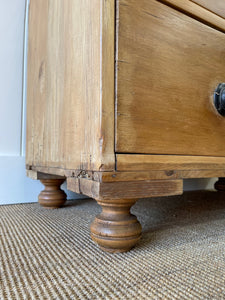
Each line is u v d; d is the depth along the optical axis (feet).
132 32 1.42
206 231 2.04
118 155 1.35
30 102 2.83
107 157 1.31
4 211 2.62
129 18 1.41
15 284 1.15
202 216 2.57
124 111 1.38
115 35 1.36
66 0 1.83
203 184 4.81
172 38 1.58
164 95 1.53
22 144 3.19
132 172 1.38
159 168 1.49
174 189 1.54
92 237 1.55
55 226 2.08
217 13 1.81
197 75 1.70
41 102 2.39
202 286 1.16
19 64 3.20
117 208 1.51
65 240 1.75
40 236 1.83
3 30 3.11
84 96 1.49
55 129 1.99
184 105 1.63
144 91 1.45
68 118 1.73
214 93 1.80
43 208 2.77
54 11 2.09
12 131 3.13
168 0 1.55
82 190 1.49
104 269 1.31
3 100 3.09
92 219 2.31
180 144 1.60
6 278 1.21
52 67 2.10
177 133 1.59
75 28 1.65
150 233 1.96
